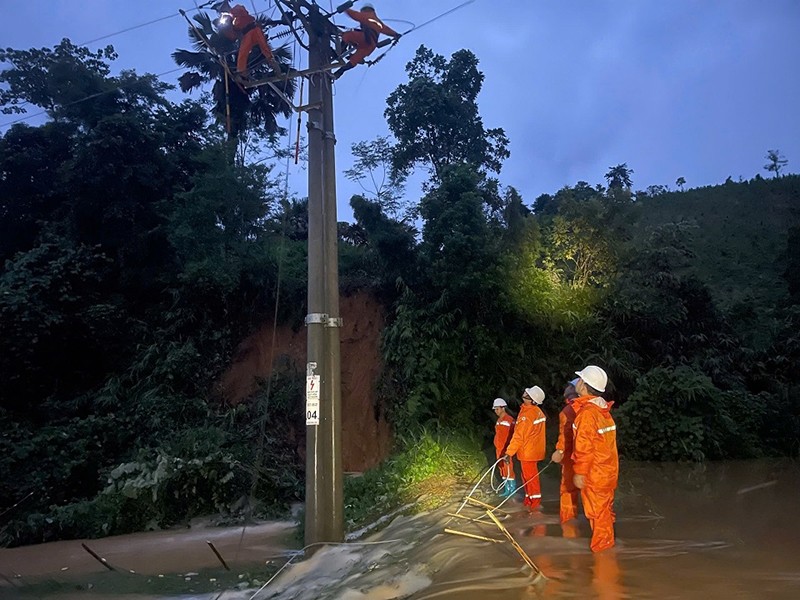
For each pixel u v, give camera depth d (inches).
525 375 634.8
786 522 313.3
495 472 494.9
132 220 766.5
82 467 598.9
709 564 229.5
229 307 752.3
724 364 732.7
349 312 717.9
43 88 892.0
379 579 247.4
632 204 744.3
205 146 826.8
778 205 1781.5
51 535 502.0
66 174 770.2
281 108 844.6
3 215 849.5
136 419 653.9
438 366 599.2
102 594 317.1
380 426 641.6
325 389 336.2
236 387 715.4
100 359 737.6
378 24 369.4
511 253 651.5
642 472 498.6
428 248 641.0
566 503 320.2
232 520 523.2
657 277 746.8
